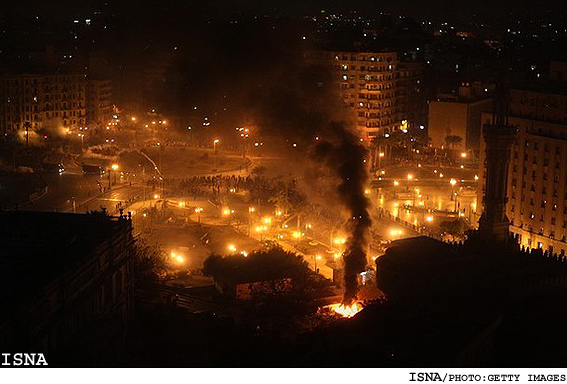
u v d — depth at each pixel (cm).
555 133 16462
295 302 11031
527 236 17150
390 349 7856
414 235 16800
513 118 17275
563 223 16312
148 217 17438
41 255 8575
